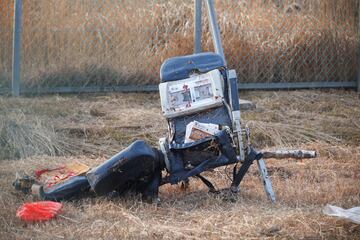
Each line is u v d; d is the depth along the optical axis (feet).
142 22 71.10
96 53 70.18
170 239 35.17
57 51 69.46
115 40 70.38
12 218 37.91
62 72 69.26
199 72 42.55
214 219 37.76
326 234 35.88
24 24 68.74
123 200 41.24
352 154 55.06
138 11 71.41
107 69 70.03
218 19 73.00
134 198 41.27
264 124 60.49
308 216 37.93
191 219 38.19
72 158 52.65
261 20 73.87
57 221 37.83
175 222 37.81
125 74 70.23
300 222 36.96
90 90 69.41
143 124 60.13
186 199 41.91
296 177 48.73
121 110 64.13
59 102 65.10
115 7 70.59
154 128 59.36
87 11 70.13
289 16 74.38
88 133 57.93
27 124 56.85
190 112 41.63
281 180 47.93
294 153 41.75
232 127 41.47
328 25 74.74
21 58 68.64
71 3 69.82
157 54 70.90
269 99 69.46
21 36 67.46
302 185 46.09
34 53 69.05
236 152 41.14
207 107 41.57
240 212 38.83
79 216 38.55
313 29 74.49
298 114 65.21
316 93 72.33
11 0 68.69
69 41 69.67
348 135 59.88
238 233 35.76
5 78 68.44
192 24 71.87
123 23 70.59
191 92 41.78
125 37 70.54
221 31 72.54
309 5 75.05
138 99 68.23
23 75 68.39
